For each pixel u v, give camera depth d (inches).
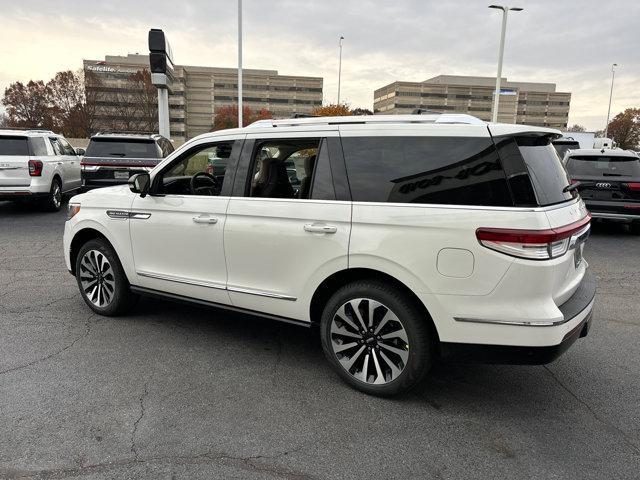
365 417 123.8
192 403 128.8
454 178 119.8
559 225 115.0
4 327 178.2
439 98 4931.1
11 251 298.4
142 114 2701.8
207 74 4712.1
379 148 129.8
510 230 111.6
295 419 122.3
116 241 179.8
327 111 1908.2
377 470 103.7
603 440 115.6
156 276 171.6
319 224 134.4
